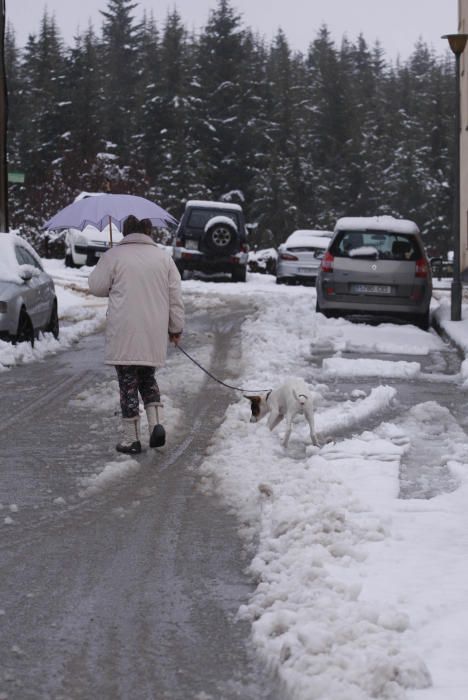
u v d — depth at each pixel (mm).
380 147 91188
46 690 4992
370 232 20500
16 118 85188
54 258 49406
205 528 7762
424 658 5090
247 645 5543
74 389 13891
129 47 101312
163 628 5797
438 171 90000
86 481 9039
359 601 5766
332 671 4832
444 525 7438
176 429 11273
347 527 7195
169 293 10398
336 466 9203
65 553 7160
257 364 15422
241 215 37625
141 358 10094
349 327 19656
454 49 21516
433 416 11812
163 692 4984
